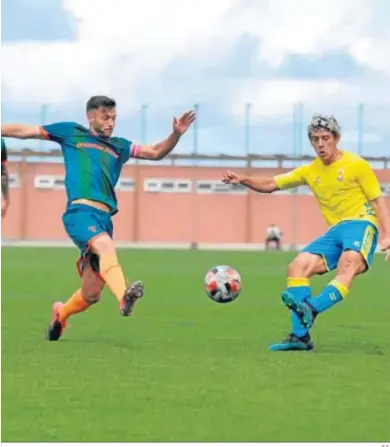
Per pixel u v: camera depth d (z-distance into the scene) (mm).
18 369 21344
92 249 24281
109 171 24812
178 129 25031
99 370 21250
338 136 24938
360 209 24844
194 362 22438
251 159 124875
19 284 48594
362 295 43625
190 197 133875
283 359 22984
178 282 50250
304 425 16328
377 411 17344
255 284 49375
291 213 135375
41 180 131875
